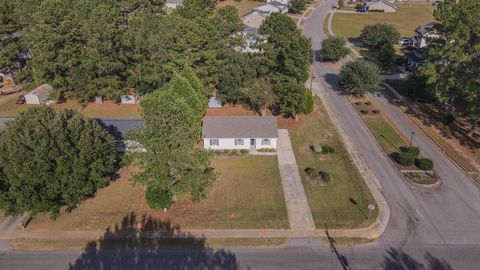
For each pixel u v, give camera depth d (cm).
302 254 2959
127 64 5403
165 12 8356
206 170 4003
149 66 5359
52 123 3064
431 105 5522
